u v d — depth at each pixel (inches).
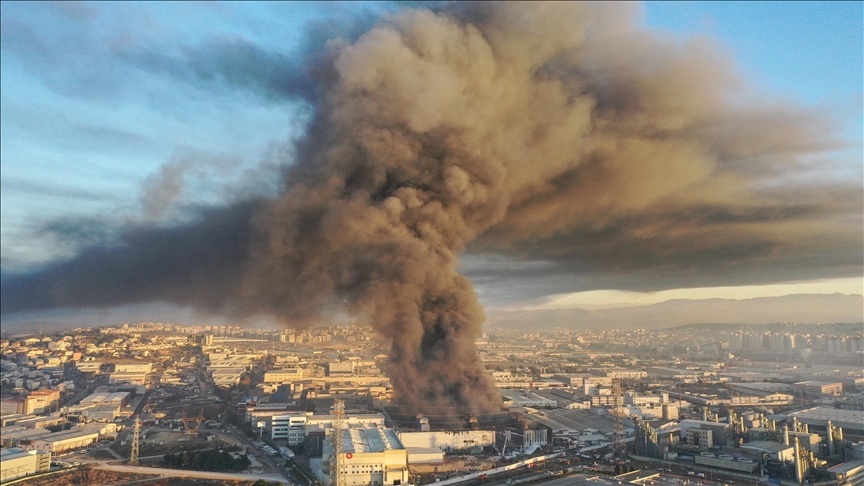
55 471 3865.7
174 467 3954.2
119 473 3818.9
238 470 3900.1
